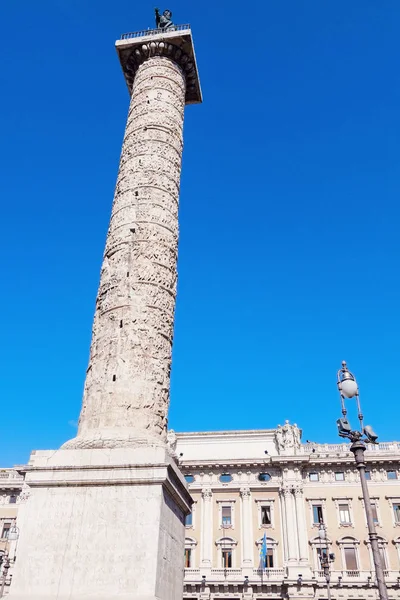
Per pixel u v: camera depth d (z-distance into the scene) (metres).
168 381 13.52
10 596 9.65
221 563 41.53
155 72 18.31
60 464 10.99
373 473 43.53
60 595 9.59
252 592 39.56
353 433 11.60
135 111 17.53
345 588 38.81
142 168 16.02
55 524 10.38
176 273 15.27
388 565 39.47
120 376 12.60
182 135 18.09
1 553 42.72
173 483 11.49
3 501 45.88
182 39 18.81
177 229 15.88
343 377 12.35
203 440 47.53
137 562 9.79
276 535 41.97
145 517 10.23
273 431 47.03
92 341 13.81
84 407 12.69
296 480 43.38
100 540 10.09
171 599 10.71
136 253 14.42
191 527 43.28
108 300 13.89
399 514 41.31
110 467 10.81
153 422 12.38
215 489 44.59
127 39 19.25
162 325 13.80
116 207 15.66
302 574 39.16
